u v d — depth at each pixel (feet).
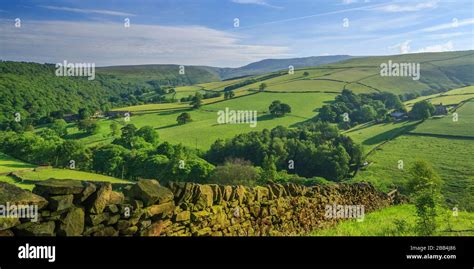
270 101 382.22
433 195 44.11
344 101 356.18
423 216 42.96
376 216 58.39
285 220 41.24
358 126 302.66
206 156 265.34
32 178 190.90
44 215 19.79
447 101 322.75
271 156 214.07
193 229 28.96
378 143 255.29
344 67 517.14
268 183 42.75
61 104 335.88
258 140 252.62
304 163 229.86
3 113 278.67
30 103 305.12
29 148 231.91
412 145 242.37
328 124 286.05
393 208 72.13
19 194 18.93
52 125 282.77
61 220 20.39
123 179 226.17
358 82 431.02
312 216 46.88
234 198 34.47
